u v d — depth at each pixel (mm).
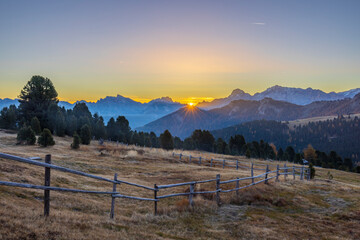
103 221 8414
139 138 67812
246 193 15148
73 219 7762
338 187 21219
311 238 9523
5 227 5625
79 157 29609
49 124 57438
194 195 14820
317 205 14523
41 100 62094
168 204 13750
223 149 82625
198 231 9438
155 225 9445
